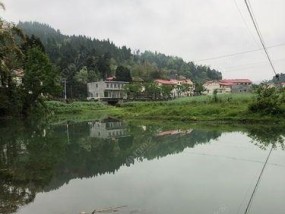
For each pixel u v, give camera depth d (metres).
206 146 20.17
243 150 18.30
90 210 8.98
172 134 27.38
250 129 28.94
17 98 47.75
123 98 119.25
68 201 9.90
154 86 111.94
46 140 24.97
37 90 53.72
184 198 9.75
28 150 20.09
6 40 37.75
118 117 55.06
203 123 36.91
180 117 43.25
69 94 114.94
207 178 12.18
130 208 9.01
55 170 14.31
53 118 55.44
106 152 19.16
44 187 11.62
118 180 12.30
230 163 14.87
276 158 15.75
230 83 149.00
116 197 10.08
